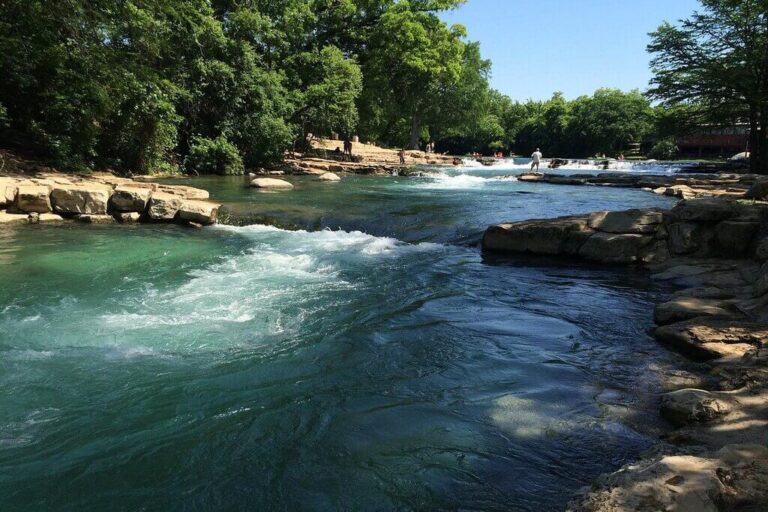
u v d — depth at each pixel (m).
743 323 5.96
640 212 10.37
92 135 20.34
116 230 12.57
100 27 20.67
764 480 3.01
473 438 3.96
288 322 6.61
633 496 2.87
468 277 9.05
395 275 9.11
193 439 3.96
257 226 13.58
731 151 63.34
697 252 9.62
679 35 32.81
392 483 3.44
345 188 21.39
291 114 30.30
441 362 5.45
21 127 20.42
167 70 24.28
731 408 4.06
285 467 3.62
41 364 5.23
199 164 25.48
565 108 87.56
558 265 9.98
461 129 73.81
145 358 5.44
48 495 3.33
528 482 3.41
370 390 4.79
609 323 6.75
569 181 25.17
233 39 27.25
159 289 7.91
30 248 10.35
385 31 40.75
